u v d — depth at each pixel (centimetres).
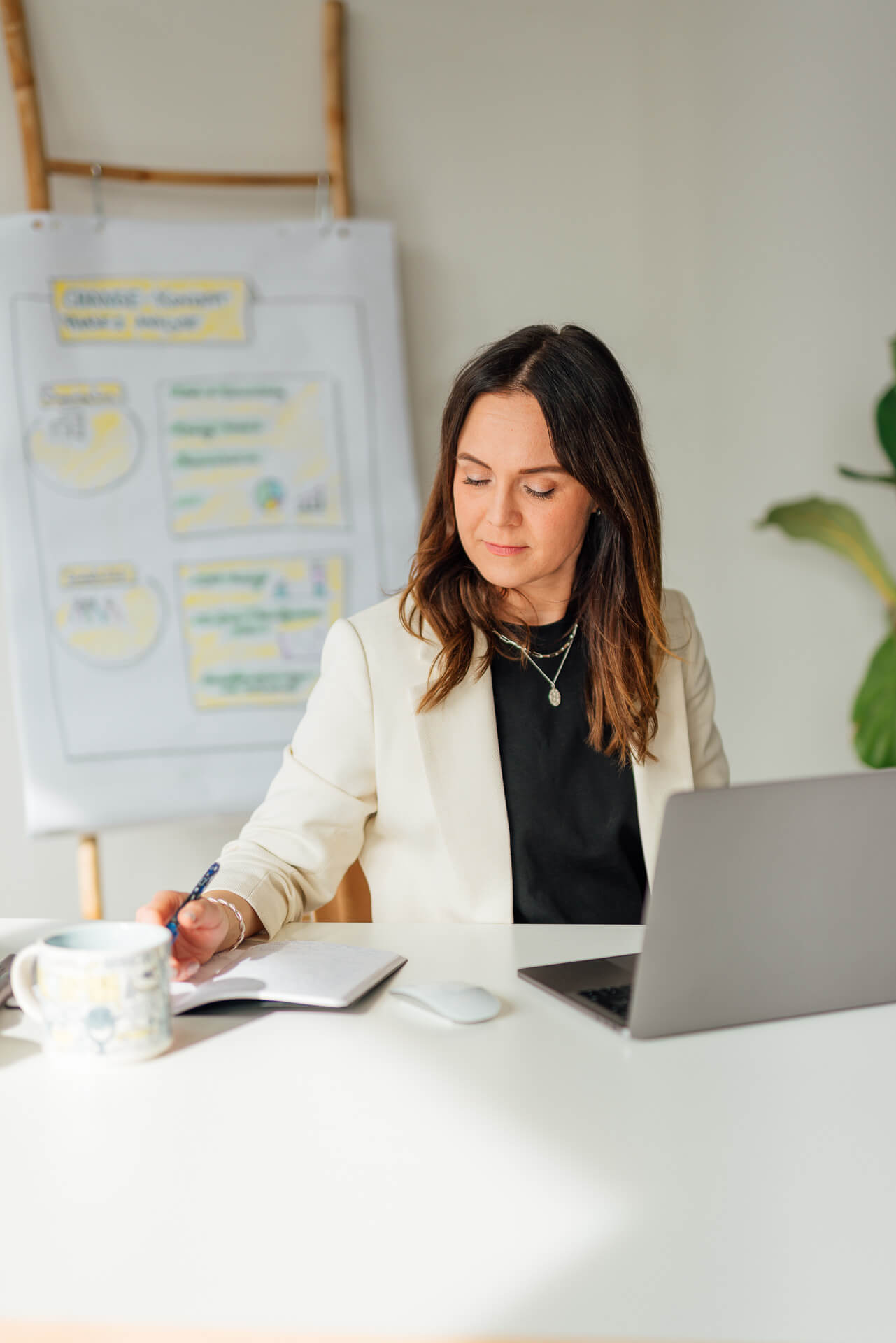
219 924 106
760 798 87
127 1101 77
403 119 253
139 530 230
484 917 136
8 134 234
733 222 267
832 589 277
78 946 88
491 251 258
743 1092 78
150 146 241
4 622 238
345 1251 59
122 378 229
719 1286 56
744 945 89
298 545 238
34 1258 58
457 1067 83
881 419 261
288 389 238
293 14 245
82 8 235
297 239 238
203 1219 62
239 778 234
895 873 92
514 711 145
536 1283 56
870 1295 55
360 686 140
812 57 266
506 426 133
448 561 146
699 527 271
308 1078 81
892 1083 80
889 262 273
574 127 260
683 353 268
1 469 223
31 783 225
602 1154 69
